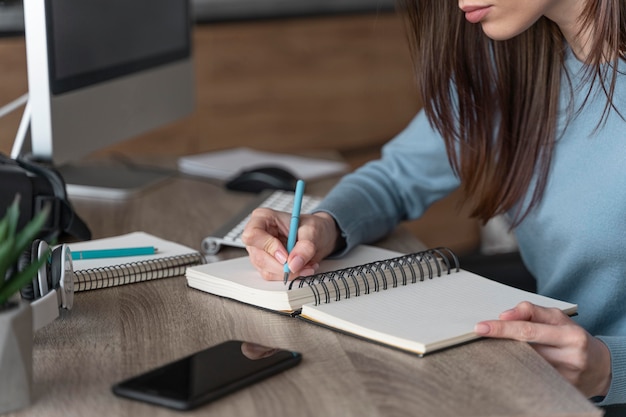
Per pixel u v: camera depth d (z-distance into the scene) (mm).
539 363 1069
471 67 1574
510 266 1847
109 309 1267
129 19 1954
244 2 3170
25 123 1763
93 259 1432
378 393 993
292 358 1068
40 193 1502
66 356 1104
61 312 1254
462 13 1543
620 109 1468
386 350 1109
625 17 1404
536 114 1550
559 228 1556
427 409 955
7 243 952
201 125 3135
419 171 1761
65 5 1702
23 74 2342
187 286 1363
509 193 1604
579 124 1521
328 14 3225
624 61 1447
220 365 1051
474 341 1133
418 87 1621
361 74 3318
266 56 3174
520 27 1379
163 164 2283
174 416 944
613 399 1217
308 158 2414
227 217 1796
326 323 1182
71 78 1729
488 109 1593
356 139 3369
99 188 1960
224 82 3137
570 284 1585
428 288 1303
